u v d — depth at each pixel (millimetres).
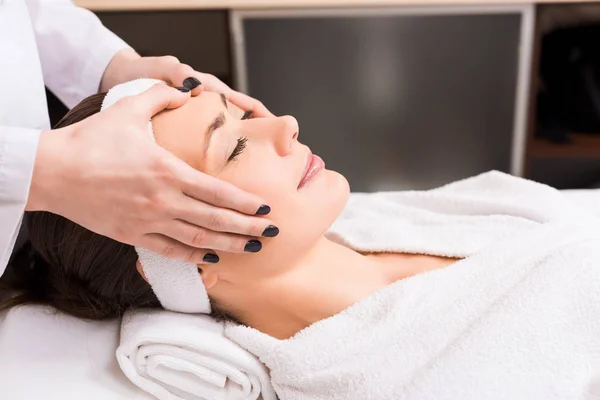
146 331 770
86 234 790
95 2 1687
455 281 805
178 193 656
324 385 730
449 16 1778
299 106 1920
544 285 741
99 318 871
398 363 705
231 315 841
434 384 661
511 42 1797
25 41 909
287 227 769
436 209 1089
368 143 1971
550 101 1950
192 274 775
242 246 714
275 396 789
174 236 684
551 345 685
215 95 831
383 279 885
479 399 648
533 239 859
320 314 823
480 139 1935
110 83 1045
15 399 733
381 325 755
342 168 2012
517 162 1908
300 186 791
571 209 1017
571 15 1770
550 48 1874
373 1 1698
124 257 795
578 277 753
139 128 693
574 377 663
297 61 1853
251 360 767
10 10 906
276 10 1741
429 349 715
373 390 689
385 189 2035
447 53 1830
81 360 797
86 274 824
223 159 761
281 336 846
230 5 1699
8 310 851
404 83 1879
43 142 673
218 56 1786
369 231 990
